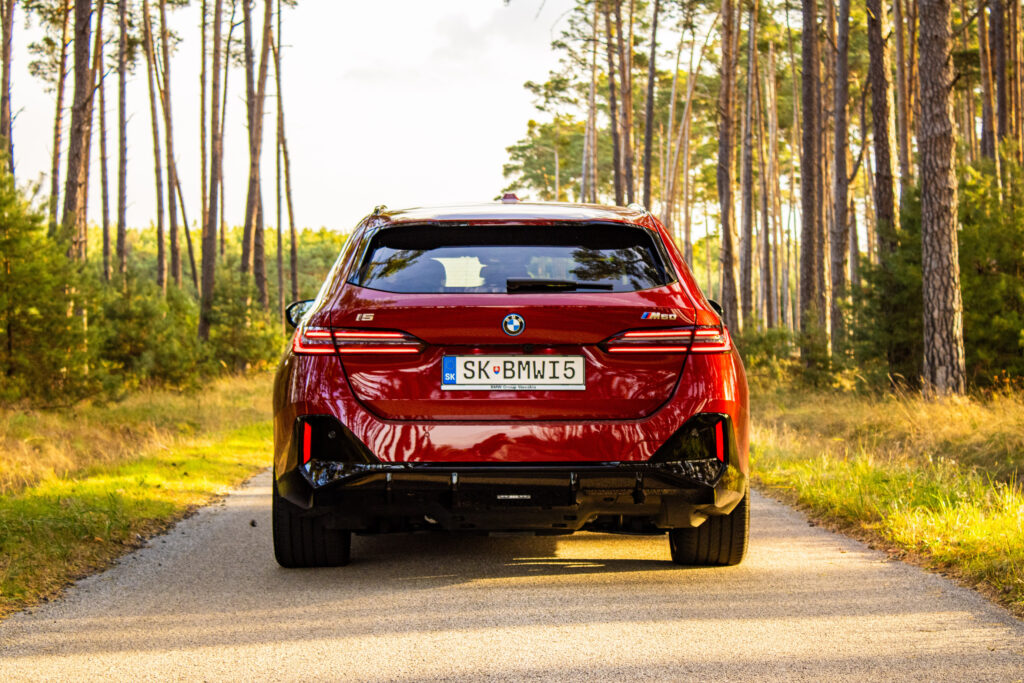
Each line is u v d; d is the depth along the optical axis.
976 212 16.47
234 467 10.88
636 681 3.59
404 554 6.11
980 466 9.86
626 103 44.53
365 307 4.66
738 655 3.89
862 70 57.06
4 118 36.09
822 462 9.81
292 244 42.22
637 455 4.61
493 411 4.59
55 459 10.24
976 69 31.56
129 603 4.86
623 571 5.53
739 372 4.90
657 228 5.25
